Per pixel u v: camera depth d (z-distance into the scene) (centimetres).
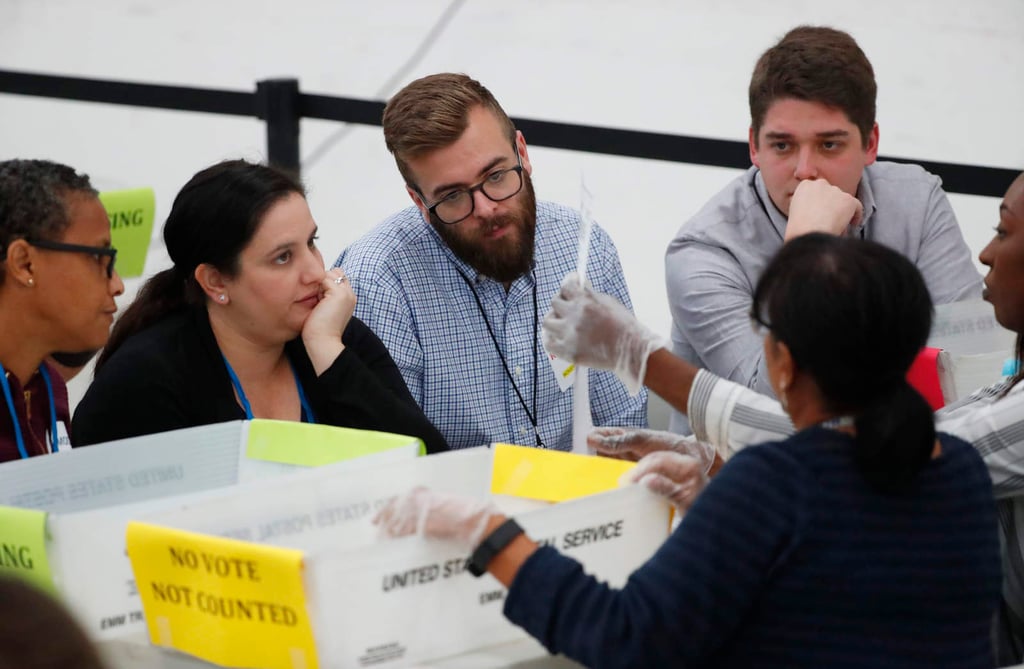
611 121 1692
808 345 373
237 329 618
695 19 2025
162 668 409
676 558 363
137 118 1792
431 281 720
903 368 373
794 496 364
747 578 358
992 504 398
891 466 363
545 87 1806
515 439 736
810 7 2052
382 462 454
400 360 710
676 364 505
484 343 727
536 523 402
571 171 1592
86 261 562
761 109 698
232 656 391
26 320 562
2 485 455
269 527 425
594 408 757
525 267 693
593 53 1922
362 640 382
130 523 394
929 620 370
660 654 361
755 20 2011
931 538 371
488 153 660
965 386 620
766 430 485
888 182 766
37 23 2098
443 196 668
